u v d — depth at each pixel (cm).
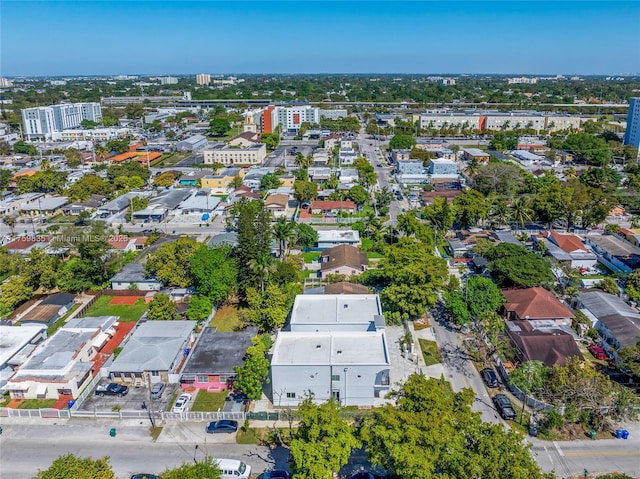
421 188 16062
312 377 5750
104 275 8969
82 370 6256
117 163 18325
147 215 12975
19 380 6062
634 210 13288
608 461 4853
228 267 8100
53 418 5694
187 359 6425
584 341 7062
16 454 5109
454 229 12069
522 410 5547
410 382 4575
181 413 5588
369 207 14038
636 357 5909
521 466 3791
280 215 13288
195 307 7606
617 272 9219
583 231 11681
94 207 13825
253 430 5409
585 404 5347
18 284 8194
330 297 7600
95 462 4159
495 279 8694
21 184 15200
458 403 4547
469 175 16800
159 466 4906
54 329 7650
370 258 10250
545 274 8144
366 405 5834
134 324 7775
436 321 7688
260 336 6938
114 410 5778
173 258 8662
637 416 5431
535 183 14188
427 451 4003
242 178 16575
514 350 6519
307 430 4456
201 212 13475
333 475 4712
